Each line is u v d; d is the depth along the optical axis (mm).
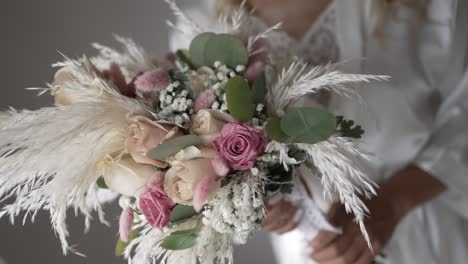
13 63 907
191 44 563
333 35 739
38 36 928
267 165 521
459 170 766
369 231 705
